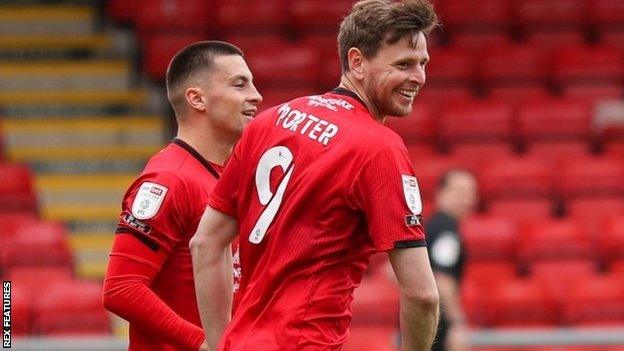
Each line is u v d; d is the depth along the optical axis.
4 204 43.53
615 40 54.31
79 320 35.59
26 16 53.38
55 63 51.81
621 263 40.66
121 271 15.87
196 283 14.69
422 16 13.84
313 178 13.49
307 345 13.45
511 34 54.38
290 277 13.66
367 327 35.81
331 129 13.69
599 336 26.08
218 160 16.75
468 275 40.06
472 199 28.80
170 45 50.78
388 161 13.38
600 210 43.72
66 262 39.66
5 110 50.12
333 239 13.55
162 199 15.99
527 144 47.75
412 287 13.38
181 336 15.69
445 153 47.62
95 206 46.41
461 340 26.73
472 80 51.09
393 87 13.87
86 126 49.16
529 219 42.91
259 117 14.44
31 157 48.16
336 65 50.31
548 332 27.66
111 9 53.66
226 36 52.75
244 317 13.90
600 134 48.19
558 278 39.53
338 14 53.53
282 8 53.50
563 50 52.19
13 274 39.09
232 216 14.52
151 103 50.84
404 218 13.34
